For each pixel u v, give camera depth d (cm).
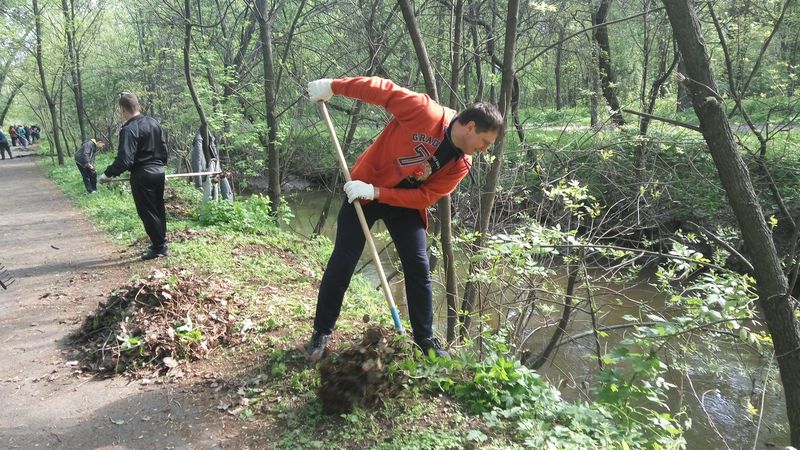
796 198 942
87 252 733
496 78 927
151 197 639
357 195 336
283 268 641
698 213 904
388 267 1050
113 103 2677
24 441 304
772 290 349
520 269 478
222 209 881
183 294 440
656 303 848
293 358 377
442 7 1045
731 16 1017
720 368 634
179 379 365
